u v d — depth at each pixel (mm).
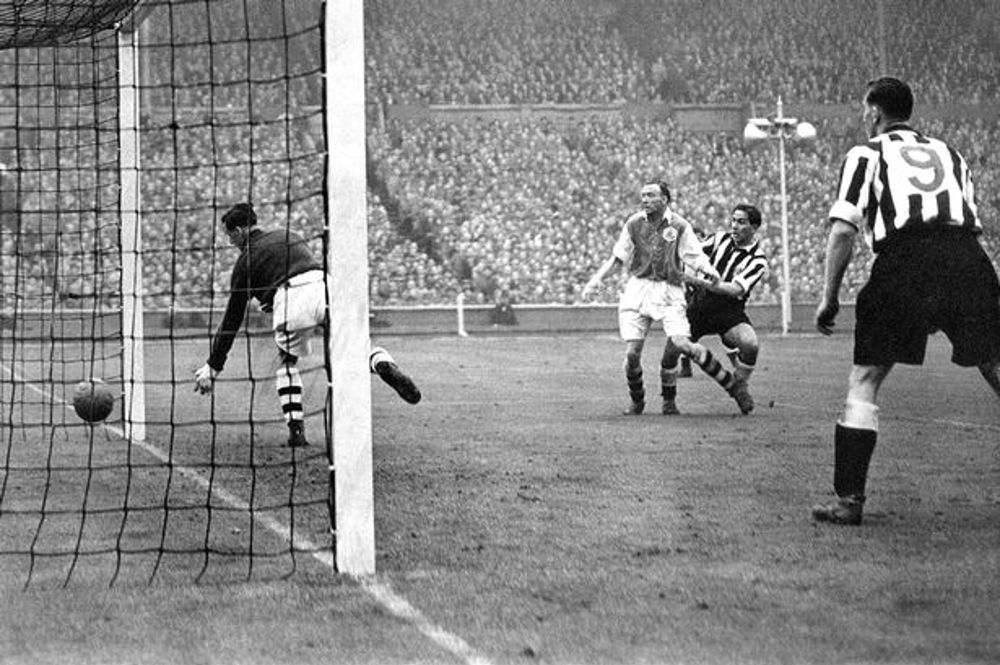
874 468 8492
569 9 56969
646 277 12805
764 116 54312
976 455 9219
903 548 5625
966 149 54906
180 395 16438
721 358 24453
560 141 50625
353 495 5223
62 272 37031
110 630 4332
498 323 40156
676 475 8211
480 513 6742
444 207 46219
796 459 9008
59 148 10320
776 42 57500
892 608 4477
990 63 57438
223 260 40719
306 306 9945
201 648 4078
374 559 5238
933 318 6219
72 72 43750
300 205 44281
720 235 13016
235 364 22625
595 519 6512
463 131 51062
